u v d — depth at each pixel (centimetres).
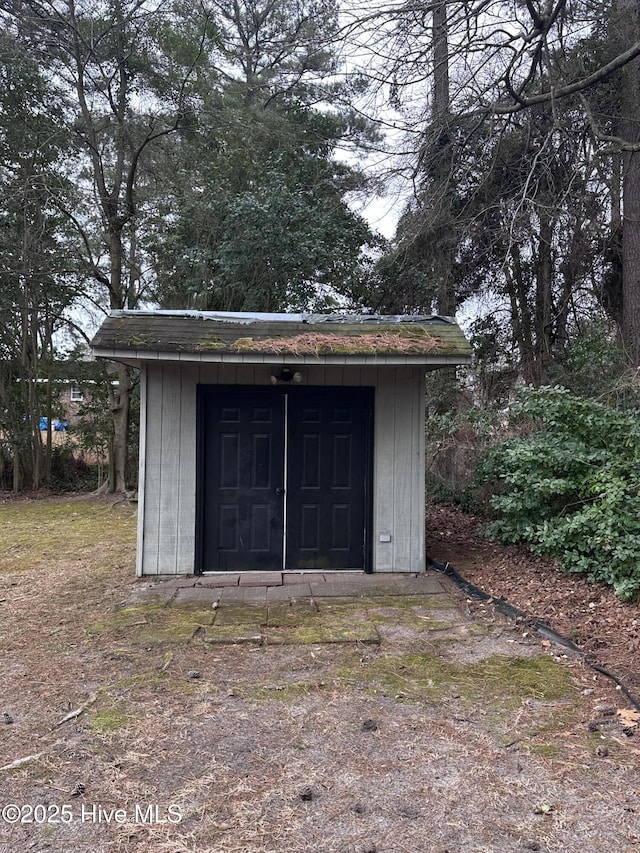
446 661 393
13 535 892
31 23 1167
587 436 616
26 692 352
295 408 625
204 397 615
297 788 258
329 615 486
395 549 627
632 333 955
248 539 623
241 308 1185
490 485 809
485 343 1260
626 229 1004
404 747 290
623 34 895
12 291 1312
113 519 1063
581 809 244
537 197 952
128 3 1188
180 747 291
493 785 260
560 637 427
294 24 1369
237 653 408
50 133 1215
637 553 491
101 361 1404
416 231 1097
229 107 1296
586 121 907
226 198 1138
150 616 482
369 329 620
